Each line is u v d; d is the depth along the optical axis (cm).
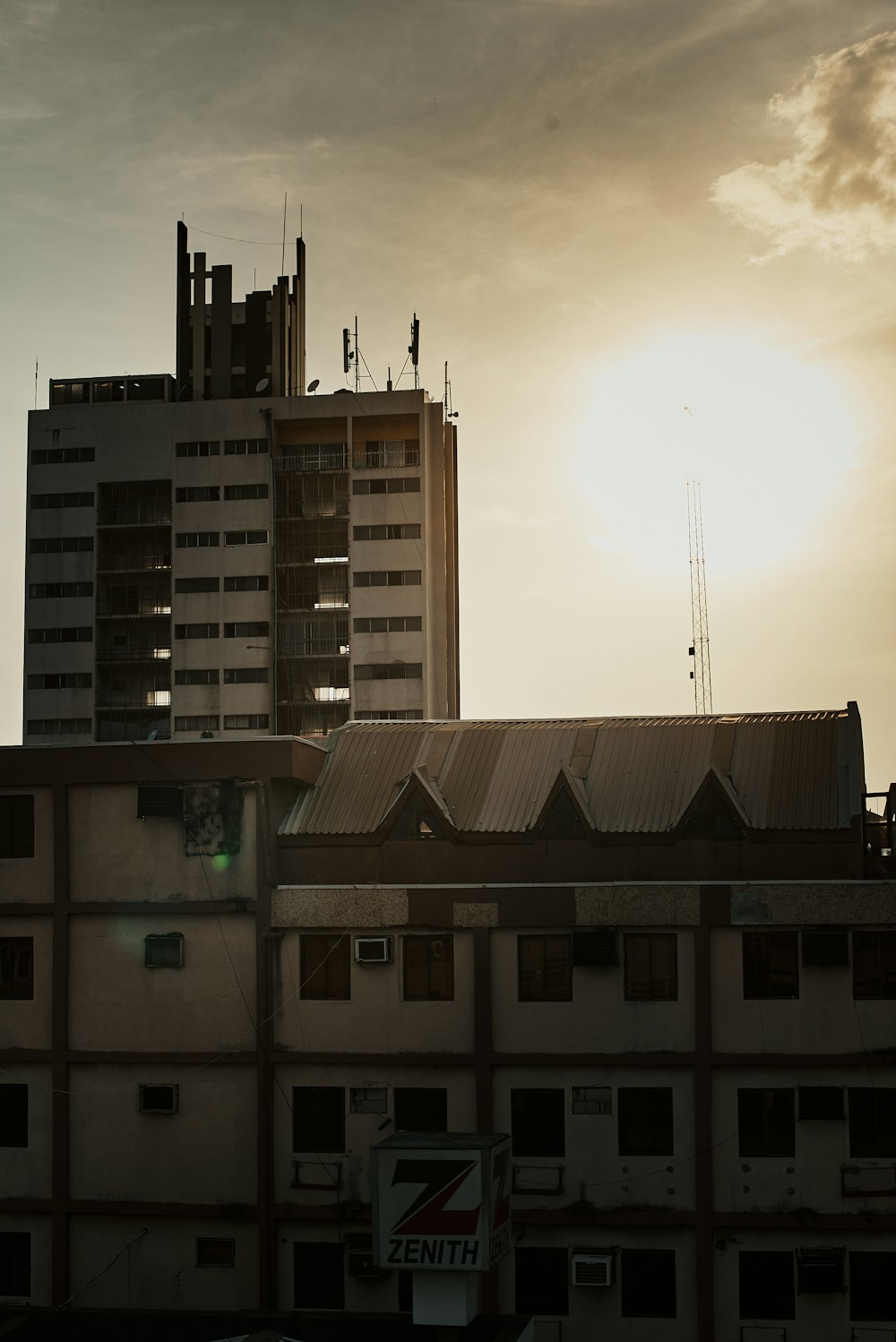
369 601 11550
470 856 4556
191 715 11612
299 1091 4416
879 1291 4134
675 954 4316
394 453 11769
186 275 12975
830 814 4462
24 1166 4494
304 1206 4331
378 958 4375
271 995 4438
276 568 11719
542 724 5069
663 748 4809
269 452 11794
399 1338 3384
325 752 5000
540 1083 4316
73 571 11875
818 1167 4175
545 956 4369
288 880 4625
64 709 11750
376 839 4597
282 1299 4341
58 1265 4422
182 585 11756
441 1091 4353
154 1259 4406
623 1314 4194
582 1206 4234
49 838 4619
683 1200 4203
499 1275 4256
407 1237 3103
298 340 13312
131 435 11962
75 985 4541
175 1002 4484
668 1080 4266
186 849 4544
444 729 5097
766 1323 4131
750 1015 4253
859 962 4244
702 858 4453
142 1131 4450
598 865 4494
